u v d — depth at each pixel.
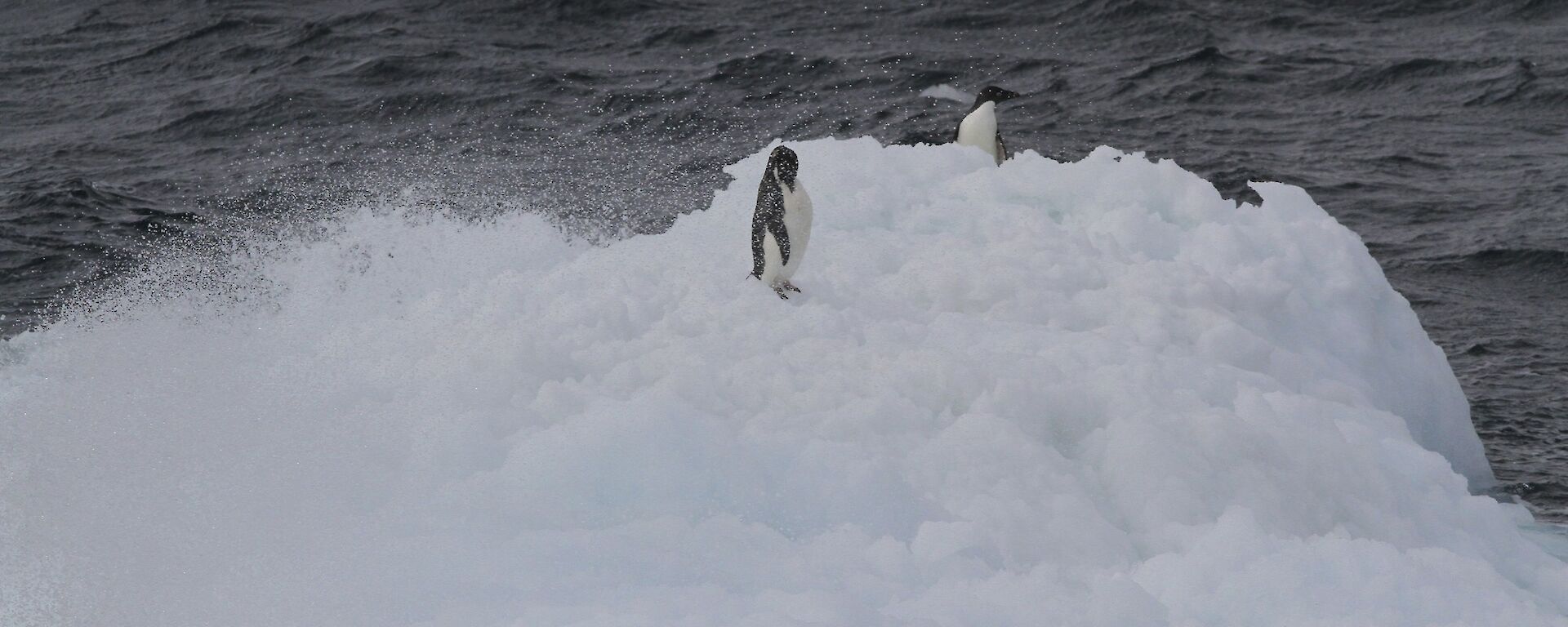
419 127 71.19
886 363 20.78
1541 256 50.16
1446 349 40.81
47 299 43.84
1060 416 19.98
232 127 72.19
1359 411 23.28
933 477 17.84
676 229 29.94
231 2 106.56
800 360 21.20
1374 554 15.53
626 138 68.25
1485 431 33.59
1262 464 18.86
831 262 27.17
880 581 15.03
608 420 18.02
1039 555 16.30
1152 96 78.44
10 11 108.19
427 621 13.56
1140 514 17.83
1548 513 28.23
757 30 95.44
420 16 98.56
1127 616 14.06
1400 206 58.09
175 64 89.00
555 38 93.00
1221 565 15.48
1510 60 84.75
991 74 83.69
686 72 83.06
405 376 21.11
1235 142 68.88
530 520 16.27
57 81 86.31
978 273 25.91
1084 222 30.72
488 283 25.77
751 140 68.38
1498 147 68.06
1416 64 84.06
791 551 15.79
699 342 22.00
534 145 66.88
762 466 17.69
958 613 13.91
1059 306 25.08
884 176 31.84
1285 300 27.91
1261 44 91.94
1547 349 40.62
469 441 18.31
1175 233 29.69
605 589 14.34
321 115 73.94
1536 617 14.49
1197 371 22.08
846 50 89.25
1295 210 32.91
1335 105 76.69
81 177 60.47
